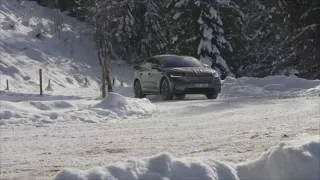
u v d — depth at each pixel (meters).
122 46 39.69
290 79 22.20
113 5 36.00
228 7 34.16
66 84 33.16
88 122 12.22
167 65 19.67
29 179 6.34
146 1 39.31
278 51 35.44
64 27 40.00
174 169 4.82
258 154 7.37
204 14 32.78
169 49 34.97
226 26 34.81
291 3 35.53
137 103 14.61
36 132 10.55
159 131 10.53
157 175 4.69
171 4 34.25
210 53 32.78
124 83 37.16
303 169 4.86
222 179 4.89
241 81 22.41
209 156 7.38
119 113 13.51
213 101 17.23
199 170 4.82
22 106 13.95
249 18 38.16
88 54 38.69
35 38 37.03
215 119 12.41
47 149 8.59
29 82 30.72
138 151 8.23
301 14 35.12
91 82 35.53
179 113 14.09
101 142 9.23
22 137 9.91
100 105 14.02
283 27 36.62
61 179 4.54
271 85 21.48
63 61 35.97
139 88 21.00
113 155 7.92
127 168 4.71
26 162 7.50
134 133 10.30
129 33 38.44
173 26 34.25
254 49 37.34
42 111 13.57
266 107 14.69
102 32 26.17
